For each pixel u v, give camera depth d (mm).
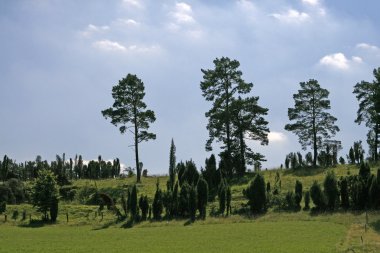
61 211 83062
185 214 74625
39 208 78125
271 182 89375
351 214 66188
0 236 61250
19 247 51438
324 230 56344
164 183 98812
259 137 100062
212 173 89250
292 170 98500
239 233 57219
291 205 72875
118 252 47156
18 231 67000
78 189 98188
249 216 70375
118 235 60438
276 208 73250
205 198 74062
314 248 45281
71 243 54156
